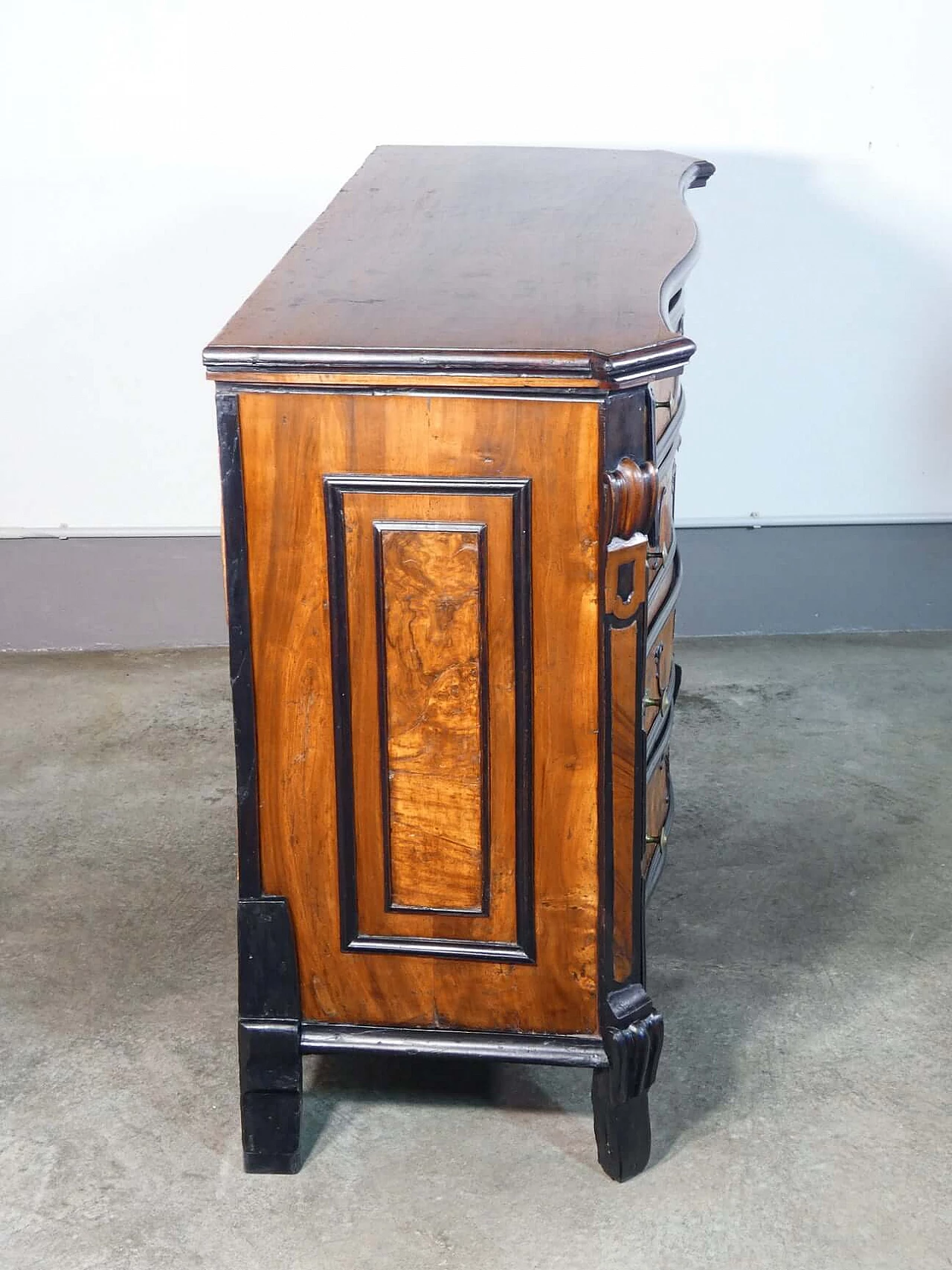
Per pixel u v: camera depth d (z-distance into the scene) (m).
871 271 3.98
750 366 4.05
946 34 3.78
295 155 3.81
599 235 2.51
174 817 3.26
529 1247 2.04
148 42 3.69
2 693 3.88
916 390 4.09
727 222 3.92
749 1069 2.42
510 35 3.74
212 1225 2.09
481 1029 2.14
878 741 3.60
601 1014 2.10
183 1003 2.61
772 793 3.35
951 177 3.90
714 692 3.87
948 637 4.26
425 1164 2.21
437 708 2.00
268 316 2.00
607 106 3.82
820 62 3.79
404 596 1.95
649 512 1.90
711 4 3.73
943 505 4.19
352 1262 2.02
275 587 1.96
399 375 1.83
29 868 3.05
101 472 4.02
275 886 2.09
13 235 3.81
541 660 1.96
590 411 1.84
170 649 4.18
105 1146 2.25
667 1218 2.10
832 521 4.17
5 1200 2.13
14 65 3.68
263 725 2.02
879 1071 2.42
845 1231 2.07
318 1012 2.15
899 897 2.95
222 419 1.88
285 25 3.70
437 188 2.97
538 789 2.02
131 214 3.82
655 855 2.64
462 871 2.07
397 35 3.73
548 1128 2.29
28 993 2.63
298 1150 2.18
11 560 4.06
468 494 1.89
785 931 2.83
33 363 3.92
